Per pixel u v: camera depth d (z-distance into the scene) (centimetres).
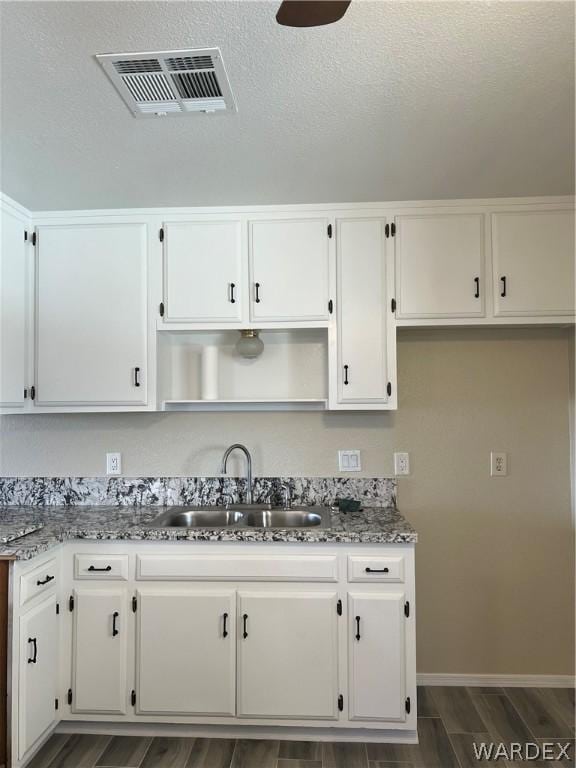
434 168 203
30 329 244
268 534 209
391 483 262
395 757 201
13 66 139
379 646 206
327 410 262
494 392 265
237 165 199
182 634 211
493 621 260
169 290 242
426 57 136
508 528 262
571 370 261
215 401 249
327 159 195
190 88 150
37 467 272
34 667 193
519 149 188
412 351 267
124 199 233
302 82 147
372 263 238
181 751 205
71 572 216
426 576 263
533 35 129
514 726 222
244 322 241
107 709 211
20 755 183
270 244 241
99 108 159
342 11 94
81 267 245
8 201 228
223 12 121
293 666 207
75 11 120
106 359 243
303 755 202
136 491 268
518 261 234
